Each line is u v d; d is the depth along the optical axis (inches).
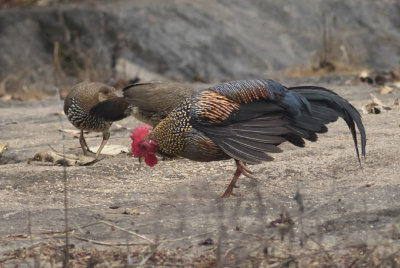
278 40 1348.4
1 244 336.2
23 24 1353.3
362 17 1428.4
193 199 420.8
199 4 1439.5
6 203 420.8
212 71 1275.8
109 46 1318.9
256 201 404.8
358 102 758.5
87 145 623.5
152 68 1286.9
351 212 367.6
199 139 401.7
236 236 335.6
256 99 402.6
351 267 291.9
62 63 1300.4
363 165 470.9
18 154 593.0
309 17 1418.6
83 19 1366.9
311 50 1322.6
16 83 1206.3
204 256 312.5
